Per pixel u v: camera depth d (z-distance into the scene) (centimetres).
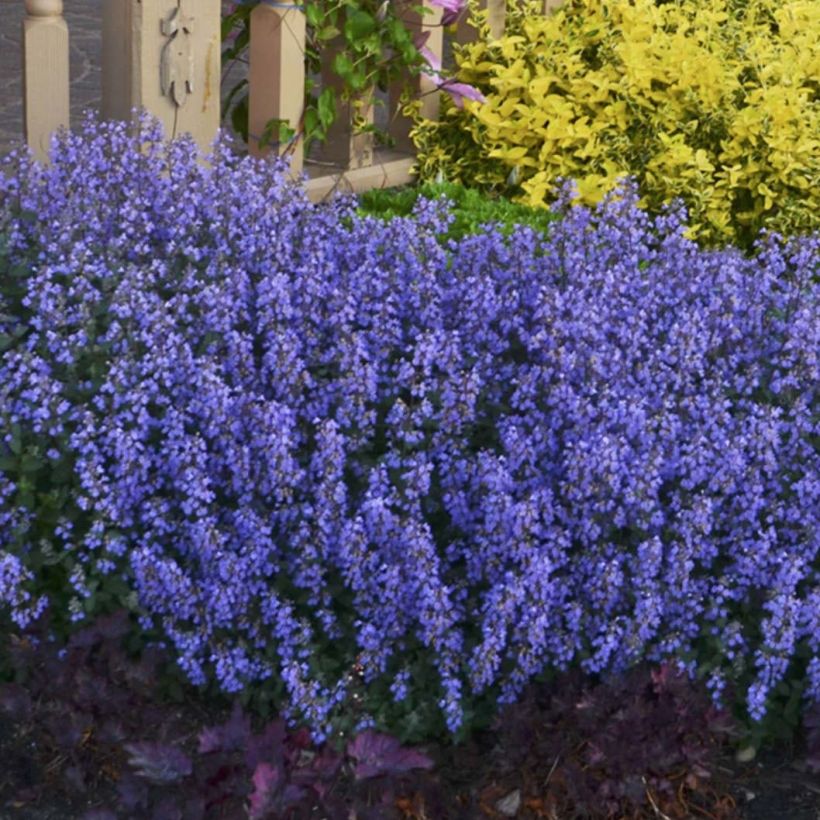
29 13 502
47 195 431
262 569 361
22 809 339
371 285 407
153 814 315
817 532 369
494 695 365
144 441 379
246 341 380
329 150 641
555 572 372
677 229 455
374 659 355
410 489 355
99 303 387
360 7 605
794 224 617
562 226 438
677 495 371
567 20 689
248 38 594
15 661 350
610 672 360
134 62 517
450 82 640
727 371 405
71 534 367
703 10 701
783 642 350
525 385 379
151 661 354
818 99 679
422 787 340
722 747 367
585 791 335
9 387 358
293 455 379
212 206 428
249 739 306
